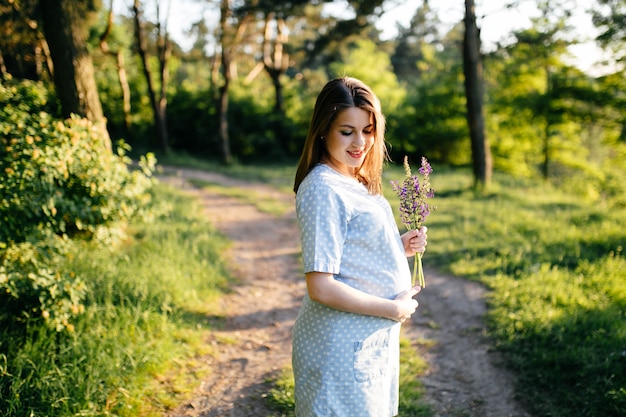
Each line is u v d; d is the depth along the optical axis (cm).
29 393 305
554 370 354
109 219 520
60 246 414
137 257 562
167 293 476
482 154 1262
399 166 2178
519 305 472
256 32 2211
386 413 188
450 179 1552
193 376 372
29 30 1170
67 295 372
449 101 2388
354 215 175
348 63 2689
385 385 185
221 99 2192
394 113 2511
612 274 527
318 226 168
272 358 412
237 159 2505
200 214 944
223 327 470
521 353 388
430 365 395
